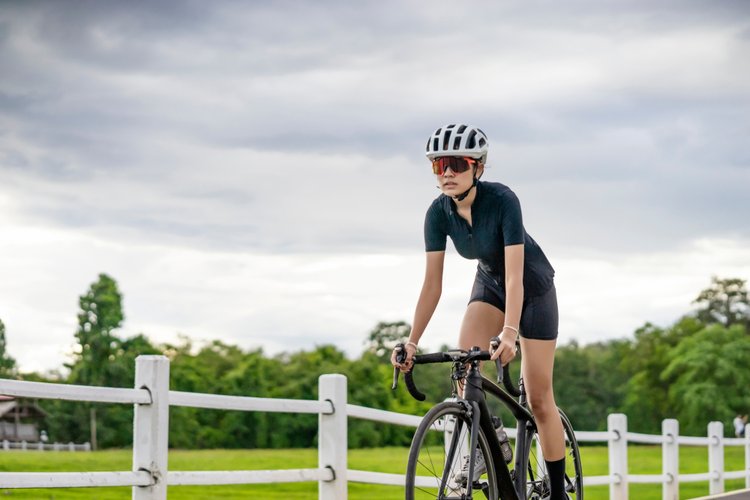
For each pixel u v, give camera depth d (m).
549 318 5.15
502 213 4.91
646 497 43.34
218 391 110.06
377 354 117.69
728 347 99.62
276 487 60.53
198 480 5.55
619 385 113.00
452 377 4.81
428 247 5.18
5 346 125.00
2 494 42.91
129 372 117.31
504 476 4.90
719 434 13.70
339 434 6.44
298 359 114.56
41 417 109.69
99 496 46.38
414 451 4.43
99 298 118.75
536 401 5.24
